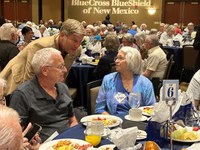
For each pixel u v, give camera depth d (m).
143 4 16.58
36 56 2.20
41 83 2.21
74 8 17.41
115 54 4.44
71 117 2.42
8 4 17.98
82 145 1.71
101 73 4.45
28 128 1.75
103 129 1.85
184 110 2.00
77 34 2.56
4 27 3.89
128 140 1.65
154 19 16.55
